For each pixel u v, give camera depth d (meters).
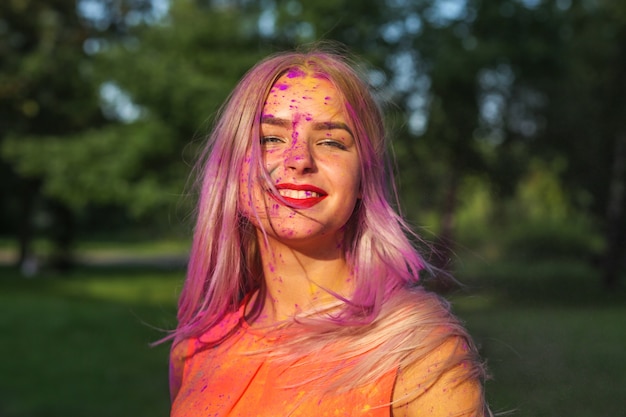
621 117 16.77
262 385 1.41
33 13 20.42
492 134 16.80
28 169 15.99
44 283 20.53
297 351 1.38
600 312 9.86
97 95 19.83
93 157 15.63
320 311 1.46
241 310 1.57
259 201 1.45
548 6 14.91
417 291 1.42
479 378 1.33
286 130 1.46
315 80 1.48
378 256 1.45
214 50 14.95
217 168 1.56
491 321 6.96
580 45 16.84
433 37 15.16
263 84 1.49
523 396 3.27
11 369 8.37
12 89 19.83
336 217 1.43
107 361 8.82
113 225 45.75
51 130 21.81
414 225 1.77
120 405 6.68
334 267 1.51
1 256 31.34
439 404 1.29
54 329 11.36
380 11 14.30
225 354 1.50
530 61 14.68
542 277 14.57
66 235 25.08
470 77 14.35
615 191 16.83
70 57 20.30
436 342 1.31
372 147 1.48
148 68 14.44
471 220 21.42
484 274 9.90
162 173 15.64
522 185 20.27
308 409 1.32
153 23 16.05
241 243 1.60
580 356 5.66
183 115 14.45
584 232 21.16
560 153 17.33
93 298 16.36
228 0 16.56
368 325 1.36
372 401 1.29
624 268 15.76
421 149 16.33
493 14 14.72
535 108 16.73
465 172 16.89
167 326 2.06
